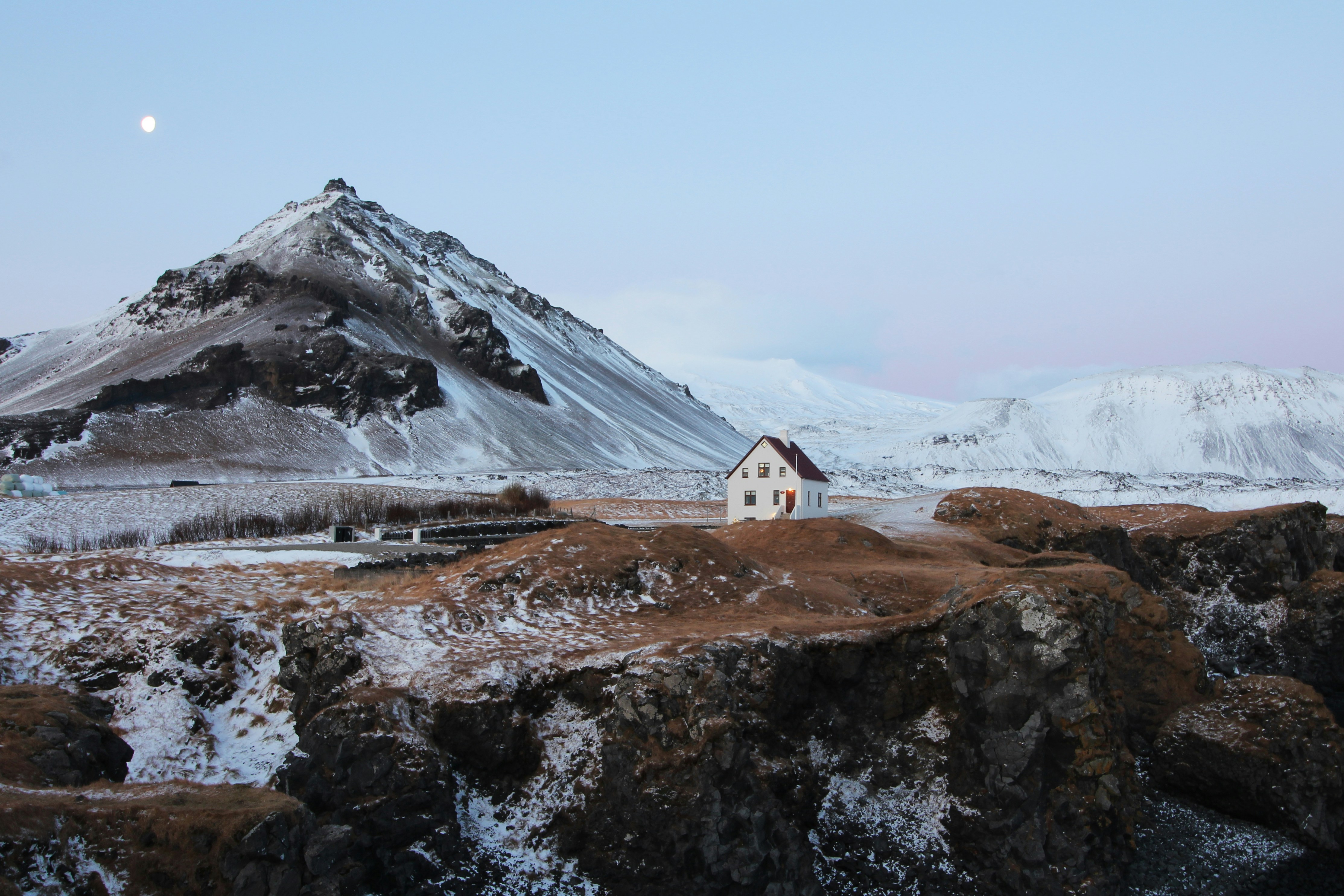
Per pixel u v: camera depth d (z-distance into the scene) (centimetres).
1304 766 3247
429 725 2619
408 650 2953
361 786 2386
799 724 2953
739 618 3397
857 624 3266
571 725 2727
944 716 3012
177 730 2714
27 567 3647
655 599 3609
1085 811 2684
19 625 3073
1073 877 2616
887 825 2802
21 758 2155
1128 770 3005
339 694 2747
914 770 2933
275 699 2884
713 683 2606
